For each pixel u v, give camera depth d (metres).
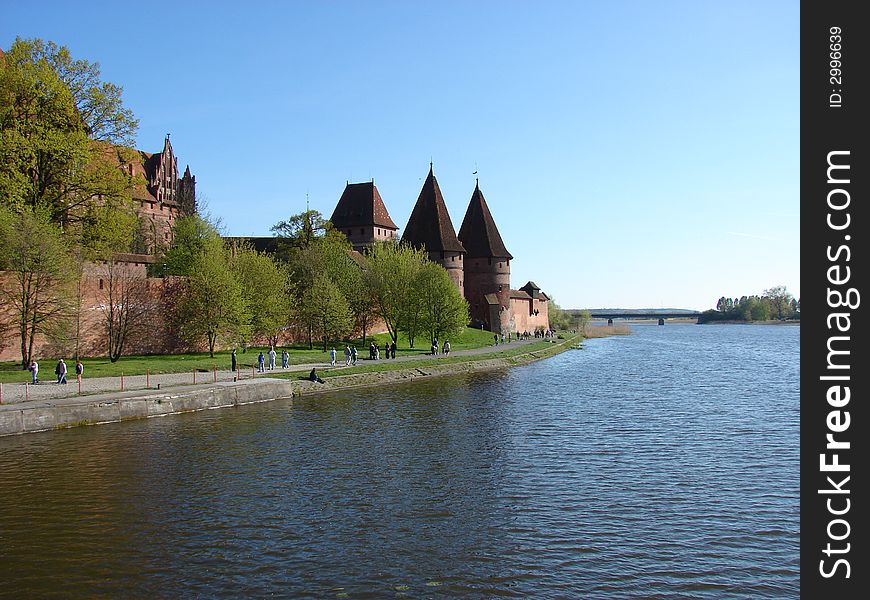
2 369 45.19
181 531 19.42
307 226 92.31
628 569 17.02
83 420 34.00
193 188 118.81
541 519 20.66
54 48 51.44
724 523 20.38
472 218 118.56
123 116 53.53
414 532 19.52
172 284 61.94
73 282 49.00
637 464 27.39
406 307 77.62
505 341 102.38
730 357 92.31
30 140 48.50
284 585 15.98
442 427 35.03
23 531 19.31
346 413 39.28
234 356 50.94
